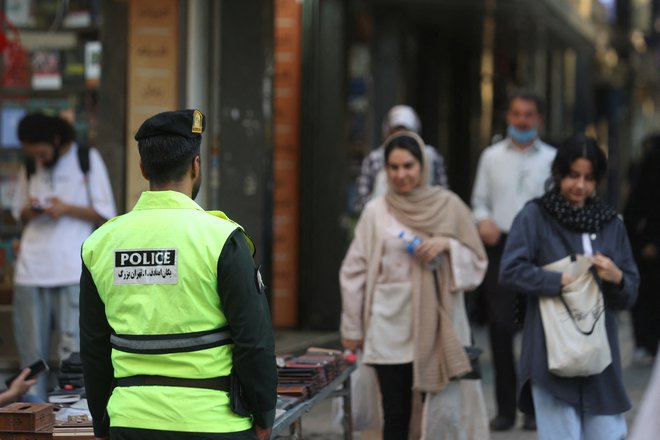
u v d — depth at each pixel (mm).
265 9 23906
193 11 22984
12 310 21406
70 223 18953
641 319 28000
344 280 15539
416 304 14969
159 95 23047
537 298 13547
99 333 9500
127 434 9039
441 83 39562
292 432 13125
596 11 53844
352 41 31484
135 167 23031
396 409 15164
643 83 74500
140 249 9156
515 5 32750
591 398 13273
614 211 13719
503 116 45062
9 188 23109
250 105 23906
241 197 24062
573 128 52438
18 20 23484
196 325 9023
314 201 30484
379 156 22219
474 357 15133
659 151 27672
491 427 20047
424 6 32406
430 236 15281
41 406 11094
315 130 30422
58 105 23344
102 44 22906
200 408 8953
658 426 6594
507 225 20766
